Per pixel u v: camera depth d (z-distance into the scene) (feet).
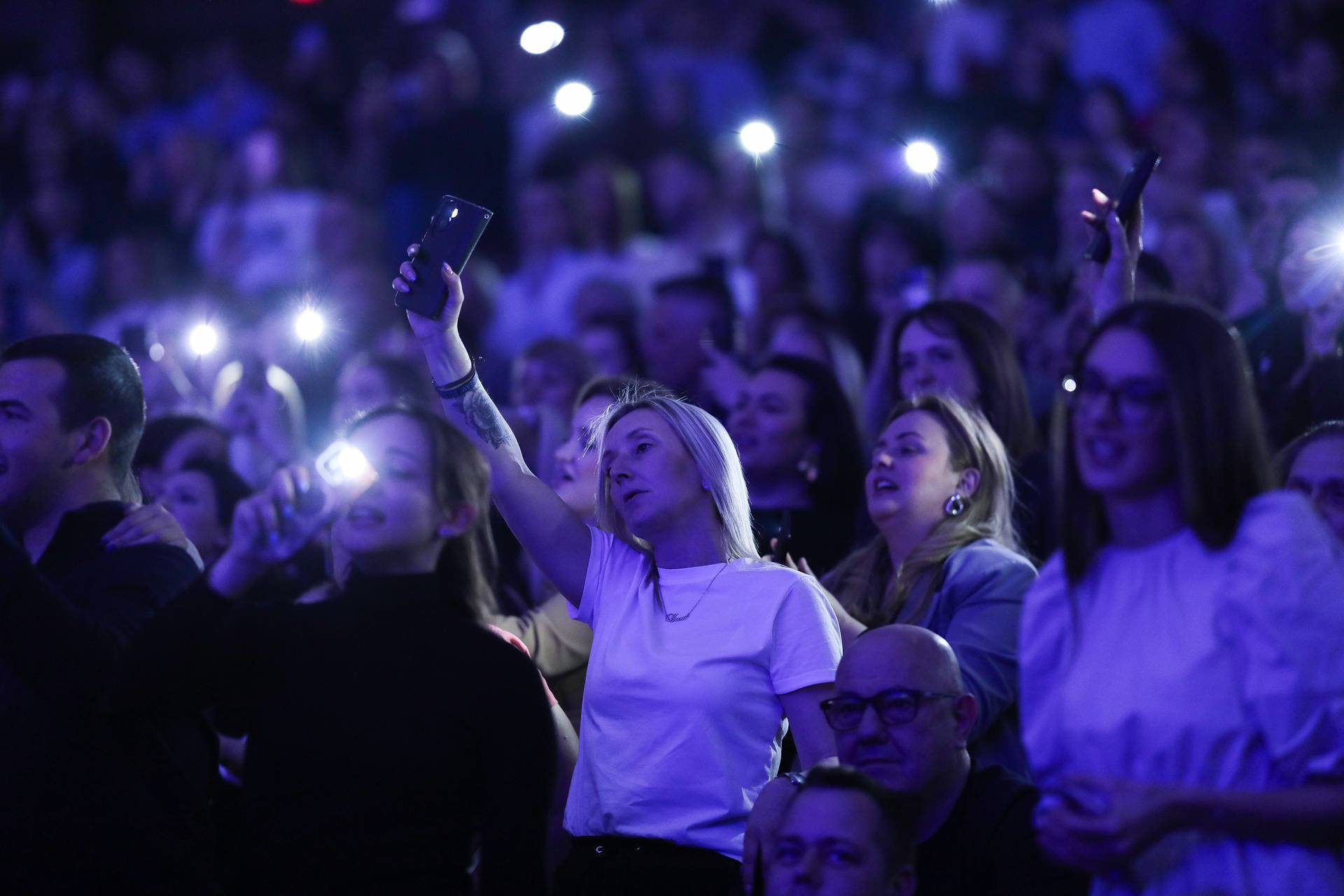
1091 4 104.78
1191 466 27.81
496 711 34.04
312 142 114.42
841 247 98.07
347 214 95.09
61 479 38.75
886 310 74.38
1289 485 35.91
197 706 33.99
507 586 50.37
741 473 38.52
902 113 101.19
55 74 136.46
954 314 51.13
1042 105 96.43
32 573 34.50
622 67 112.57
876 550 45.03
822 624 36.24
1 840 35.60
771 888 30.53
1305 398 48.55
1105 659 28.35
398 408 36.19
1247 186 78.95
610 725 36.06
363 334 84.12
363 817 33.12
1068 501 29.58
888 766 32.94
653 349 68.80
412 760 33.37
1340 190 59.00
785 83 110.52
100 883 35.60
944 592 41.11
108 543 37.63
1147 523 28.73
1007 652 39.55
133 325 62.03
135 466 54.75
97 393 38.96
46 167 120.88
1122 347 28.53
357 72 128.77
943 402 43.88
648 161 104.06
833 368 65.72
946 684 33.27
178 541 38.34
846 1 116.88
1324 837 26.89
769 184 98.63
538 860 33.42
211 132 123.13
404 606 34.58
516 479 38.63
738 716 35.45
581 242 92.07
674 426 38.01
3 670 36.86
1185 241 67.36
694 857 34.63
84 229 114.32
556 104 48.73
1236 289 68.64
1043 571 30.12
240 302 97.40
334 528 35.22
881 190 89.56
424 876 33.06
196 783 37.32
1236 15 103.04
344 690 33.78
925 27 107.45
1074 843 27.53
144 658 32.45
